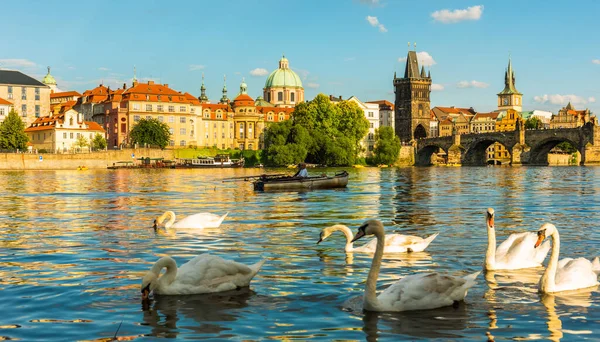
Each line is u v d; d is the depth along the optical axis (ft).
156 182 248.52
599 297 44.86
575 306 42.52
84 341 35.40
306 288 47.83
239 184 228.63
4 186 215.10
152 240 73.77
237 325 38.37
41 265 57.41
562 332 36.88
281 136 563.07
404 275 52.44
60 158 499.92
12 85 623.77
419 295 41.70
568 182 244.42
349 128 621.72
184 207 124.06
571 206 125.08
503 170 465.47
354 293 46.24
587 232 80.38
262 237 76.28
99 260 60.08
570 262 51.72
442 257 60.95
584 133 591.37
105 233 80.53
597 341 35.29
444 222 94.12
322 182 196.24
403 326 38.06
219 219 87.97
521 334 36.55
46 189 195.00
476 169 513.45
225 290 47.06
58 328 37.81
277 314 40.75
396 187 208.33
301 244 70.23
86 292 46.60
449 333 36.76
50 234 79.66
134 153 547.90
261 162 603.67
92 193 173.37
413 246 64.13
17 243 71.61
